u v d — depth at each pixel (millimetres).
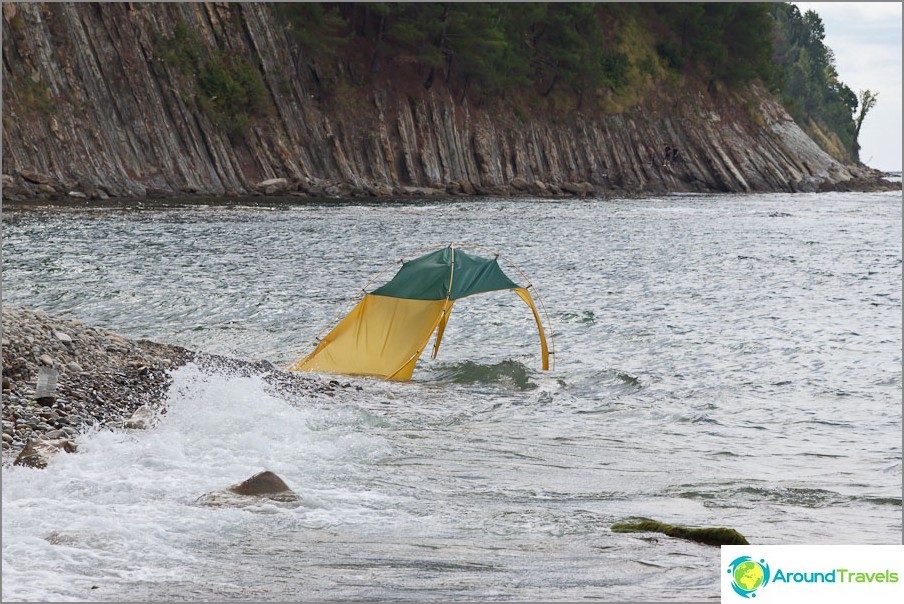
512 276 125062
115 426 48594
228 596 27156
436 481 42719
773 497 41875
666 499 41281
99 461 41875
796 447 51469
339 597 27422
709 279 125688
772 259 151000
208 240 155250
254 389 56938
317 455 46156
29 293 96375
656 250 162500
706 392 64875
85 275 109312
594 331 87250
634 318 94500
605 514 38281
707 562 31641
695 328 89375
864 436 54031
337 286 108750
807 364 74312
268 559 30797
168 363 62594
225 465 42781
